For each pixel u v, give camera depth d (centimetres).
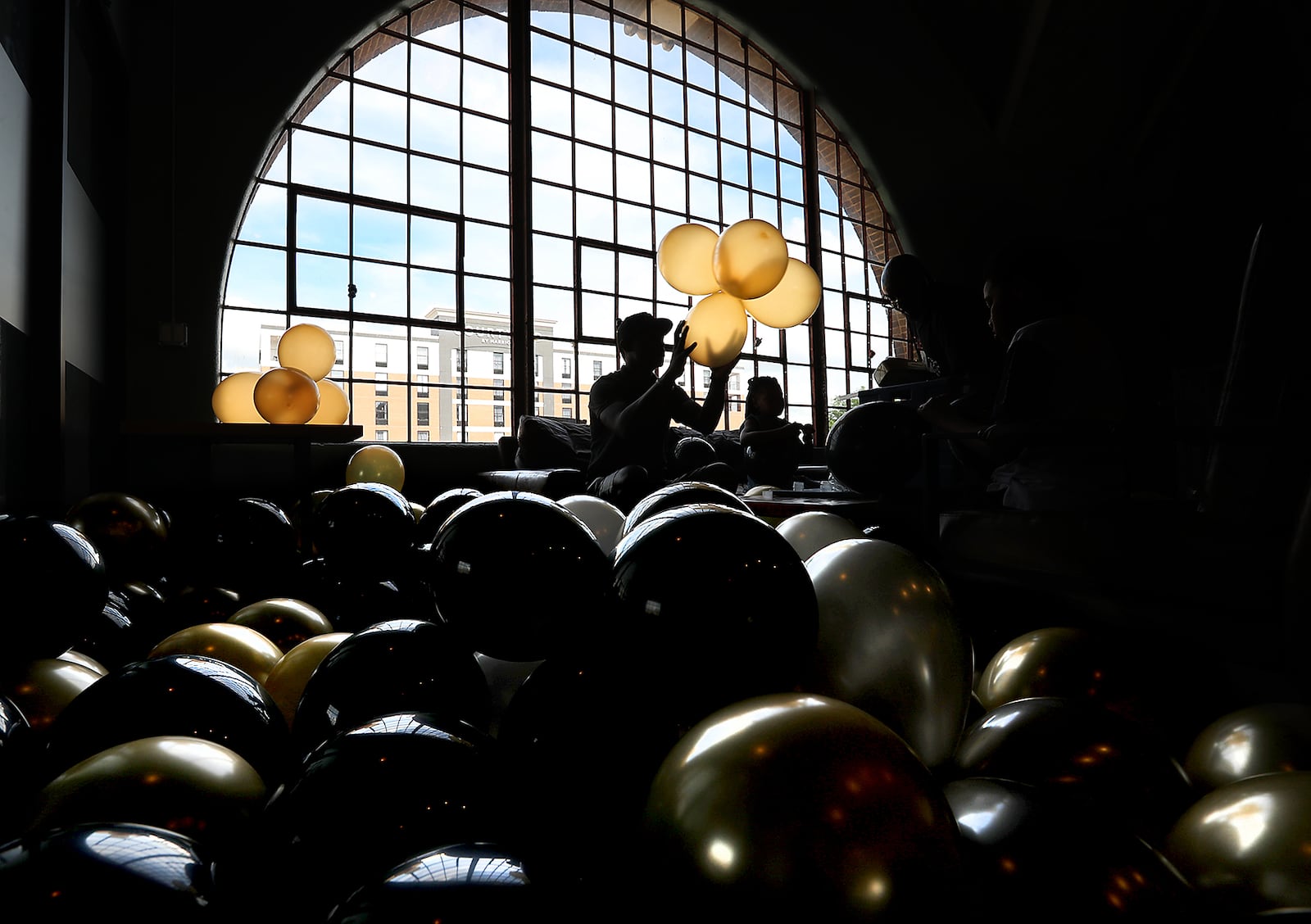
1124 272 641
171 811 56
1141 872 48
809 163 711
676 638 66
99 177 398
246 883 48
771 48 682
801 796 41
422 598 145
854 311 738
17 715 73
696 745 47
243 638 109
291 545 179
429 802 50
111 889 39
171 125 448
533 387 565
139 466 391
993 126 720
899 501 188
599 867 56
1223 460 120
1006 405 149
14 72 242
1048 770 65
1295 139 479
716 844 42
